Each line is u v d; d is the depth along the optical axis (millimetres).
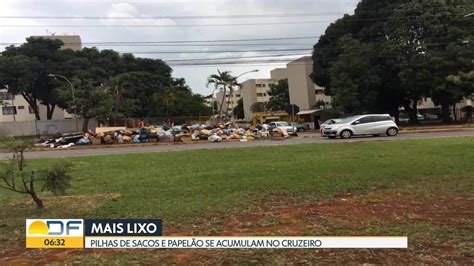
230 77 71625
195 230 6930
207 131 37969
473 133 31719
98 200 9758
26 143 8672
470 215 7516
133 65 87312
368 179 11227
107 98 58406
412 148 18469
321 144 23141
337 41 60719
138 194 10250
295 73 93500
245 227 7043
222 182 11375
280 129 37500
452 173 11938
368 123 32844
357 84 52688
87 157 20719
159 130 39938
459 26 49438
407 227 6770
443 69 48312
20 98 100438
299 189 10172
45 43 78125
